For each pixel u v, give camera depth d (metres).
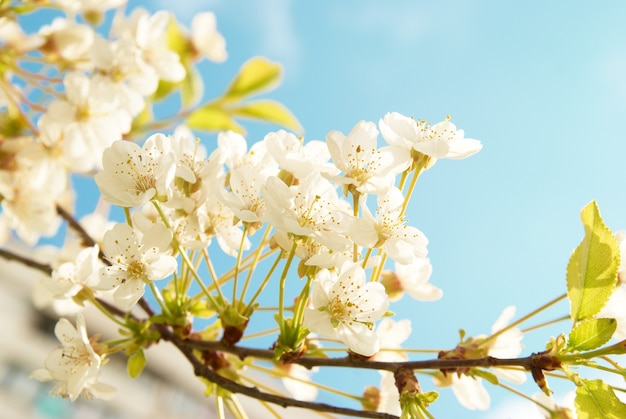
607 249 0.48
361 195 0.50
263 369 0.54
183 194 0.52
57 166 0.64
